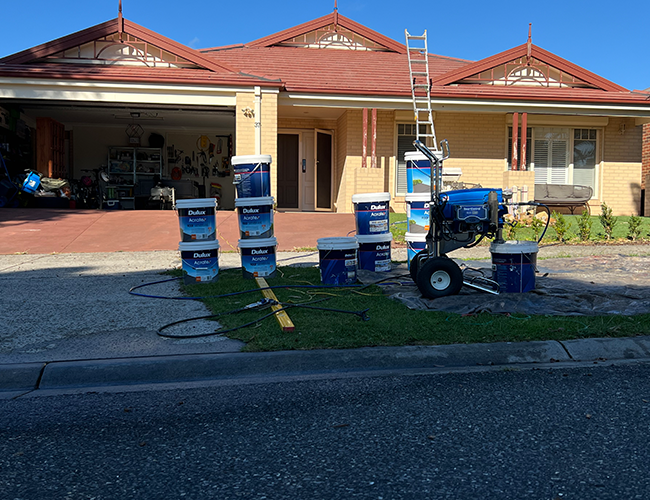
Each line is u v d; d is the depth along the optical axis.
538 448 2.75
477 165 16.66
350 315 5.11
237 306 5.55
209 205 6.84
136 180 18.97
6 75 13.26
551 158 17.12
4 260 9.02
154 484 2.45
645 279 6.72
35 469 2.60
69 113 16.92
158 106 15.53
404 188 16.55
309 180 17.56
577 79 16.45
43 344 4.45
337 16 18.53
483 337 4.46
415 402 3.38
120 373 3.94
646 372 3.89
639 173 17.25
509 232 10.98
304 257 9.44
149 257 9.36
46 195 15.38
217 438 2.92
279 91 14.56
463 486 2.40
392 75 16.39
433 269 5.62
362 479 2.46
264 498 2.32
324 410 3.27
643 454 2.67
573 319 4.91
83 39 14.05
